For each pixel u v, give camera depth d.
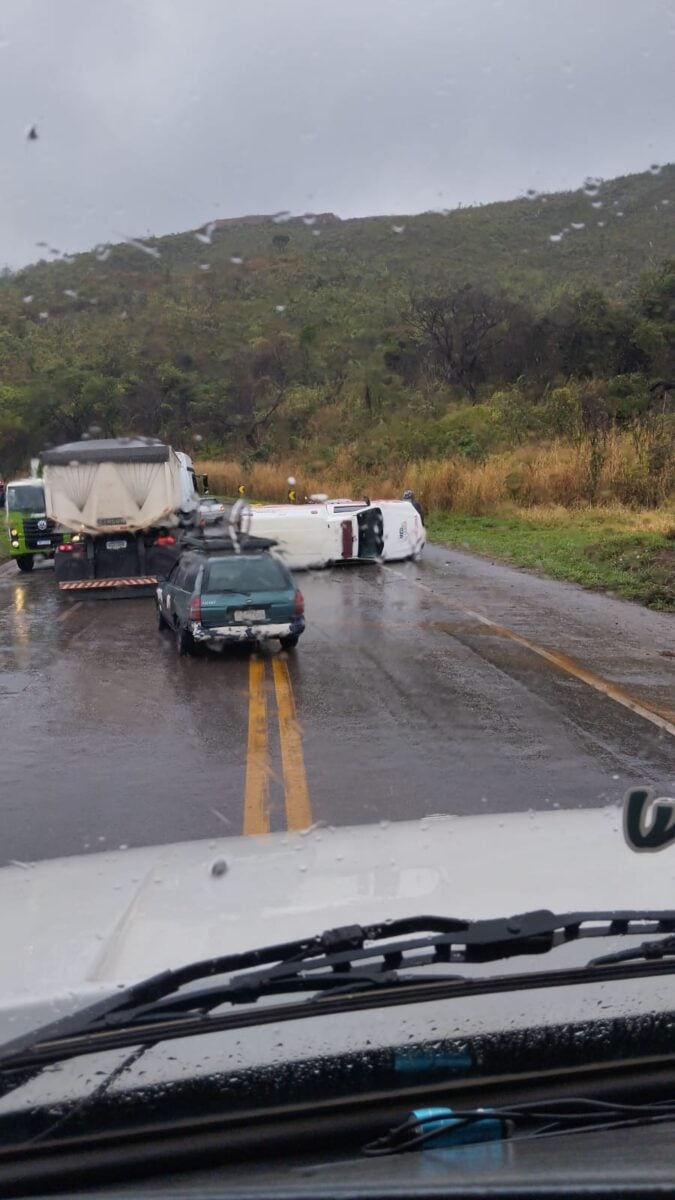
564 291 42.97
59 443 27.17
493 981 2.02
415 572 18.95
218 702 9.22
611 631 12.59
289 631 11.39
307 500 25.05
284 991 1.99
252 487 32.44
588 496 27.73
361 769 6.95
